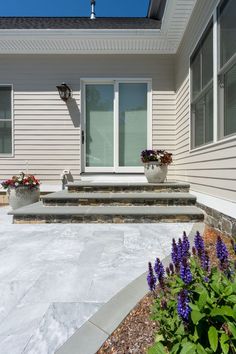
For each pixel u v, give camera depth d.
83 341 1.42
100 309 1.72
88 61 6.05
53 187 6.07
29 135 6.08
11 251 2.86
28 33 5.20
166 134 6.07
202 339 1.07
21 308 1.79
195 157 4.51
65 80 6.06
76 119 6.06
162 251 2.81
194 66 4.63
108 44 5.55
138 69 6.04
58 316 1.68
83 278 2.21
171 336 1.20
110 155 6.15
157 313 1.31
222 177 3.31
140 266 2.43
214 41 3.52
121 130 6.14
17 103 6.05
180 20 4.65
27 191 5.14
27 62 6.04
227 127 3.29
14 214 4.07
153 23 6.00
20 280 2.18
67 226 3.89
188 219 4.01
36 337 1.50
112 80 6.06
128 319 1.59
